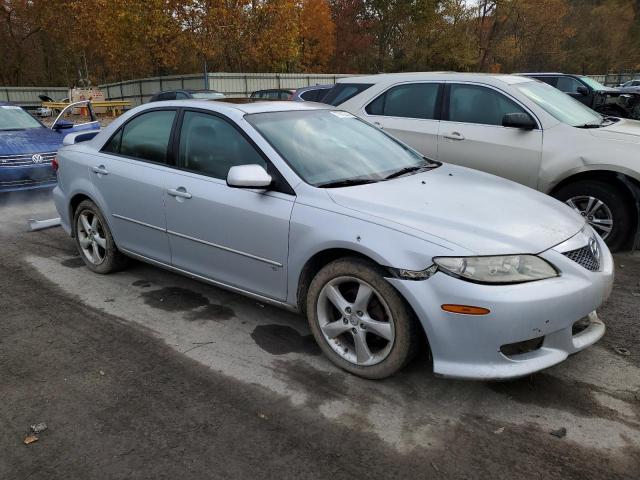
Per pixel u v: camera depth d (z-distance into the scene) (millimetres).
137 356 3340
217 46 34344
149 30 31828
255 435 2580
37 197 7754
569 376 3076
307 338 3561
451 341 2643
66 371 3166
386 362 2893
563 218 3135
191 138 3834
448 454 2443
